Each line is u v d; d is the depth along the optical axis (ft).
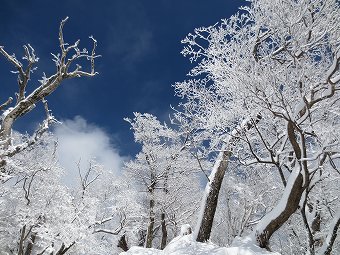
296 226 37.55
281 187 41.78
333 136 21.43
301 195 25.31
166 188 62.69
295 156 24.75
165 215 64.28
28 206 48.26
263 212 50.85
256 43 22.79
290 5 21.68
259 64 21.52
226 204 55.83
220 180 29.63
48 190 49.83
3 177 25.98
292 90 22.49
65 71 26.58
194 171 61.16
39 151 54.70
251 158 29.22
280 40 22.45
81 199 54.08
